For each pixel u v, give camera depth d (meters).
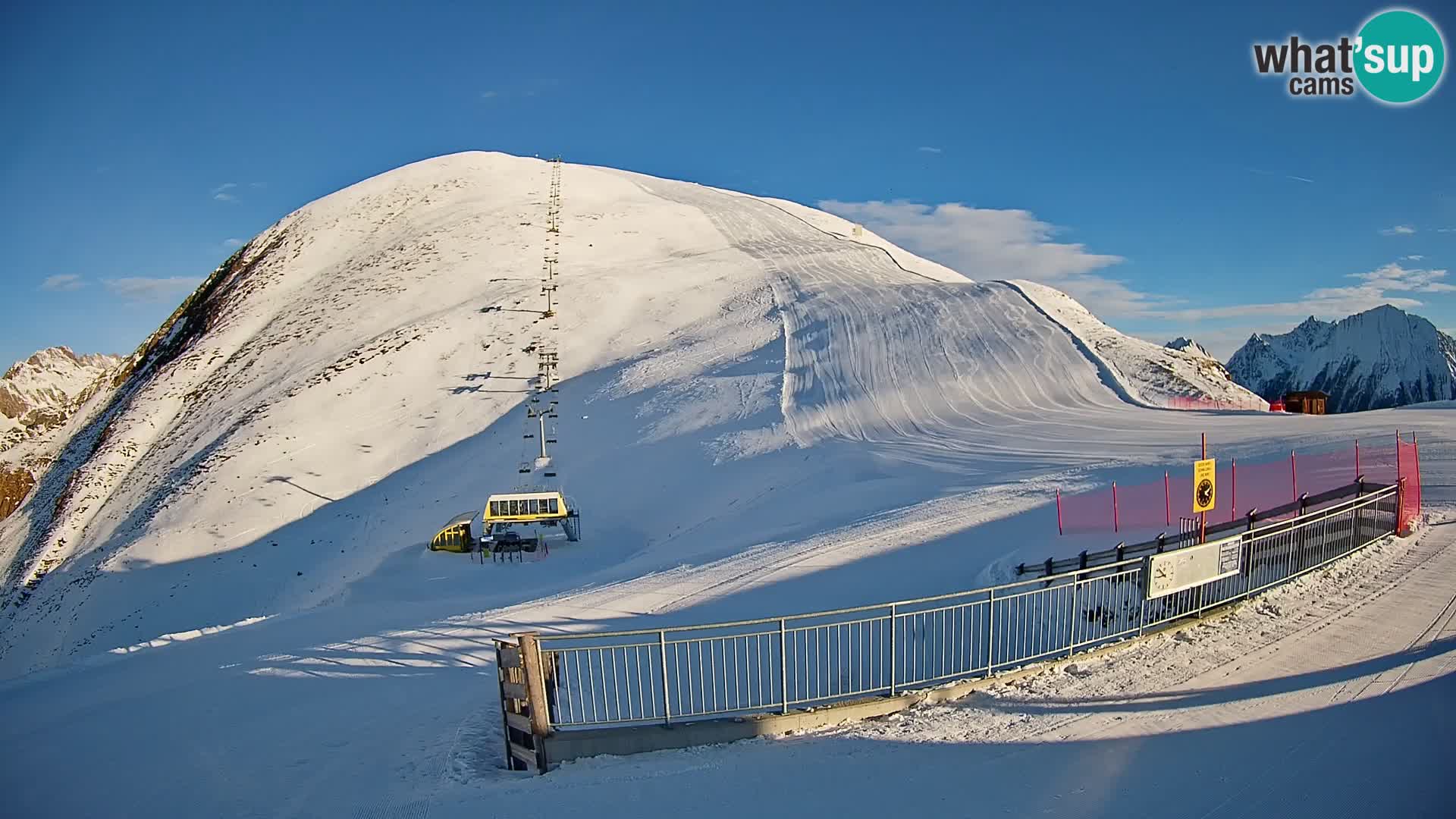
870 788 7.53
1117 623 11.50
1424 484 20.52
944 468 29.27
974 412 38.31
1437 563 13.95
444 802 8.02
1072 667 10.38
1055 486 24.12
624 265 76.12
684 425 41.50
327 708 12.13
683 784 7.91
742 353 50.97
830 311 56.47
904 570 17.50
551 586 23.44
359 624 19.58
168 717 12.39
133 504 47.38
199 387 64.12
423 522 37.25
